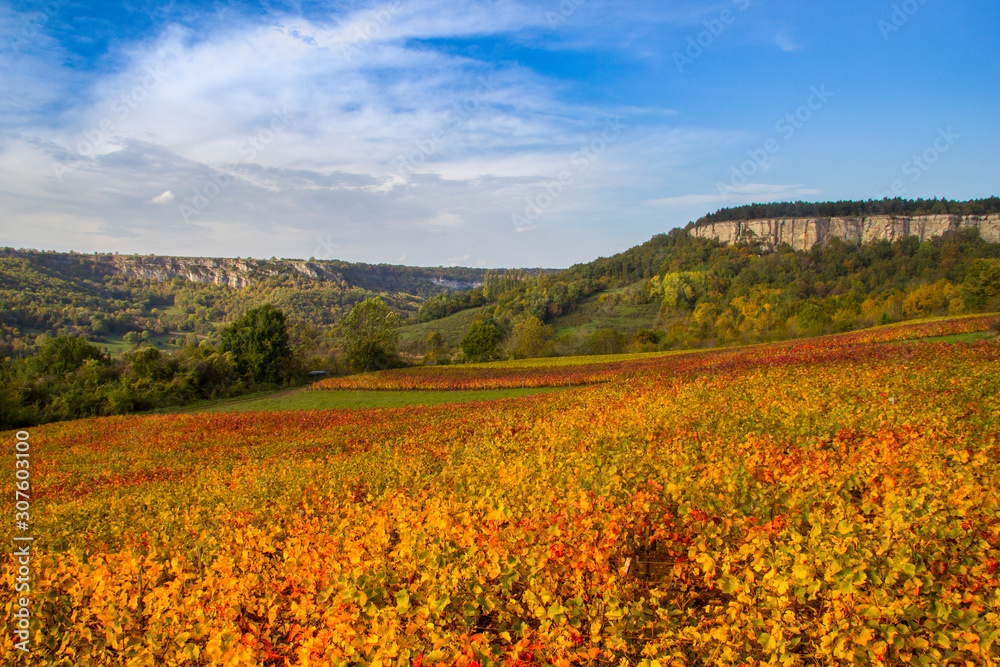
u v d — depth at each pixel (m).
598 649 3.69
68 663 4.81
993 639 3.14
